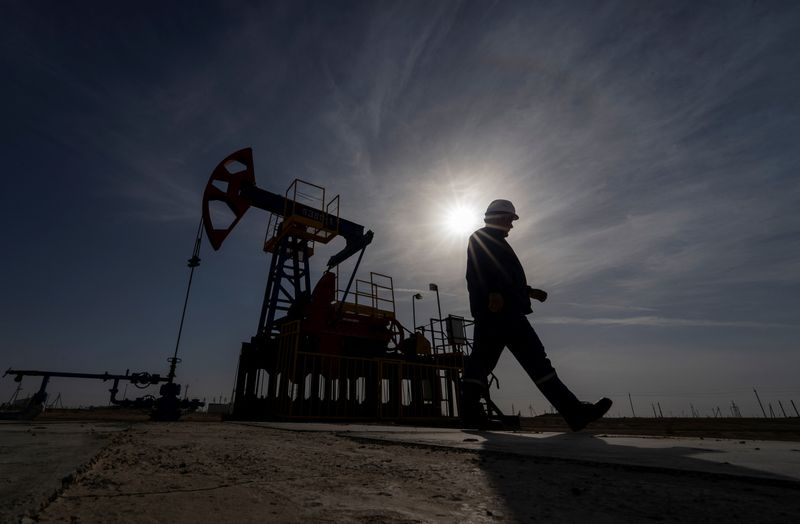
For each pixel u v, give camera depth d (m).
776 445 2.72
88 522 1.01
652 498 1.29
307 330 13.85
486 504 1.26
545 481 1.61
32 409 11.76
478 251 5.48
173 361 14.12
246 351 13.70
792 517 1.05
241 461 2.20
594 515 1.12
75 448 2.38
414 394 15.69
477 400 5.60
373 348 15.80
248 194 16.25
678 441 3.21
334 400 13.75
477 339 5.66
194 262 15.64
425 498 1.36
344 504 1.27
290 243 17.20
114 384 13.46
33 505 1.11
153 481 1.58
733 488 1.42
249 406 13.12
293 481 1.65
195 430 4.97
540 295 6.11
